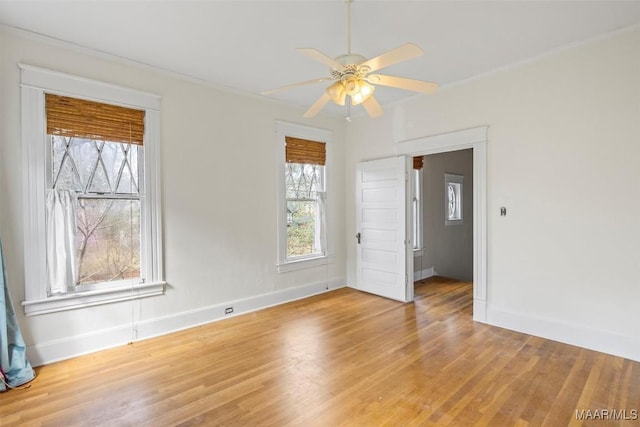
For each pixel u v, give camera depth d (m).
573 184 3.01
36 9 2.36
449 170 6.37
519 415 2.04
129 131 3.21
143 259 3.31
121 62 3.16
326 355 2.88
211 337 3.30
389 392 2.30
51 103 2.80
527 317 3.31
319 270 4.95
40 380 2.50
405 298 4.44
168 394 2.30
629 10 2.43
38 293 2.73
